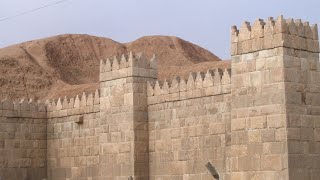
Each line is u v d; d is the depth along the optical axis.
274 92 30.41
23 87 119.12
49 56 137.50
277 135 30.11
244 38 31.94
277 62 30.39
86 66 143.12
